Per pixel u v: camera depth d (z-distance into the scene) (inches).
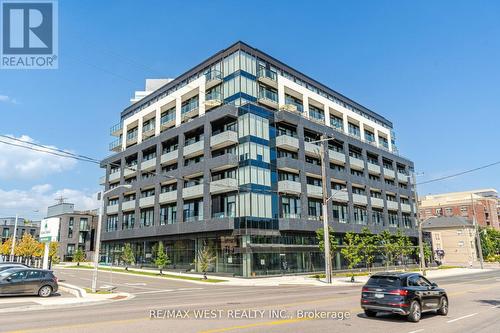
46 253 1259.8
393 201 2453.2
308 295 821.2
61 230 3198.8
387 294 481.4
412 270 2041.1
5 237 3934.5
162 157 1966.0
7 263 1217.4
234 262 1512.1
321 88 2244.1
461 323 459.8
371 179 2276.1
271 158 1675.7
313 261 1748.3
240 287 1127.6
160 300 756.6
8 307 647.1
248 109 1625.2
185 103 2021.4
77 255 2527.1
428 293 503.8
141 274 1662.2
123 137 2411.4
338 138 2055.9
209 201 1644.9
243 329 406.9
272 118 1734.7
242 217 1494.8
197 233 1690.5
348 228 1957.4
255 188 1558.8
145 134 2204.7
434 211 4505.4
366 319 483.5
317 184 1909.4
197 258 1679.4
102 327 421.4
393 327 427.8
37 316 527.5
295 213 1722.4
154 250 1915.6
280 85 1870.1
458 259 3531.0
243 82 1733.5
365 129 2516.0
